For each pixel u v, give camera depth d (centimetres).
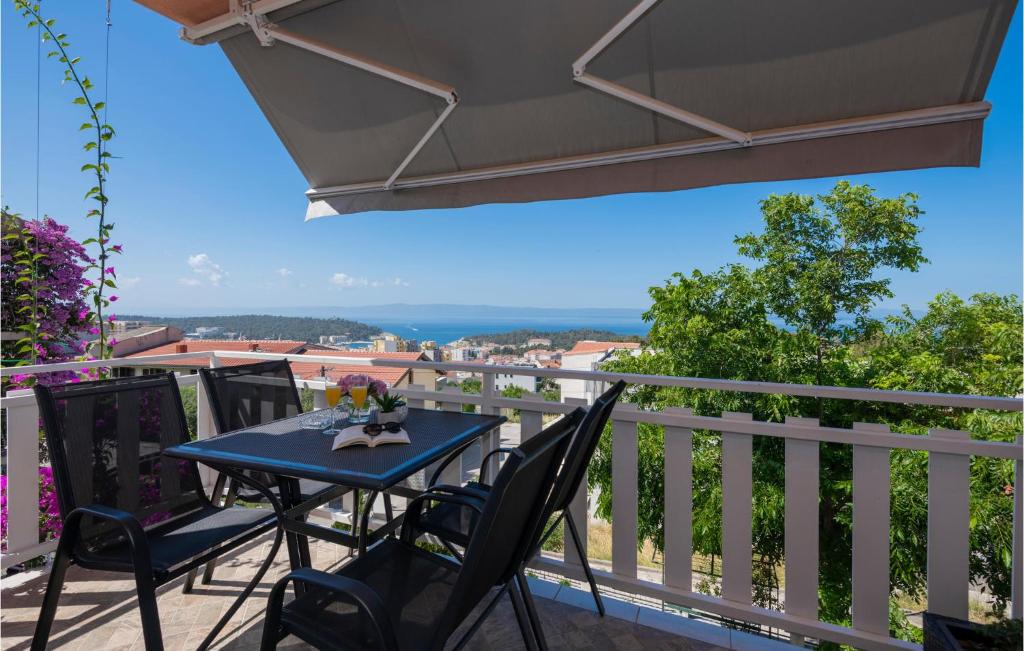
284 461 171
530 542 145
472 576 113
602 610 206
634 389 915
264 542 278
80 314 367
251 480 189
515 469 106
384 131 268
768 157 194
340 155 287
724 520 196
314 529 187
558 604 215
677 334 891
